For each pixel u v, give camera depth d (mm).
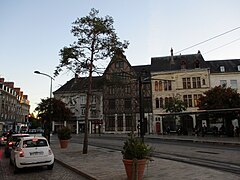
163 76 47594
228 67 46500
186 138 27719
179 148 18125
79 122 53562
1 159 15109
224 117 29859
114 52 16547
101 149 18766
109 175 8695
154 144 22203
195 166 9984
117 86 18219
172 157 13398
